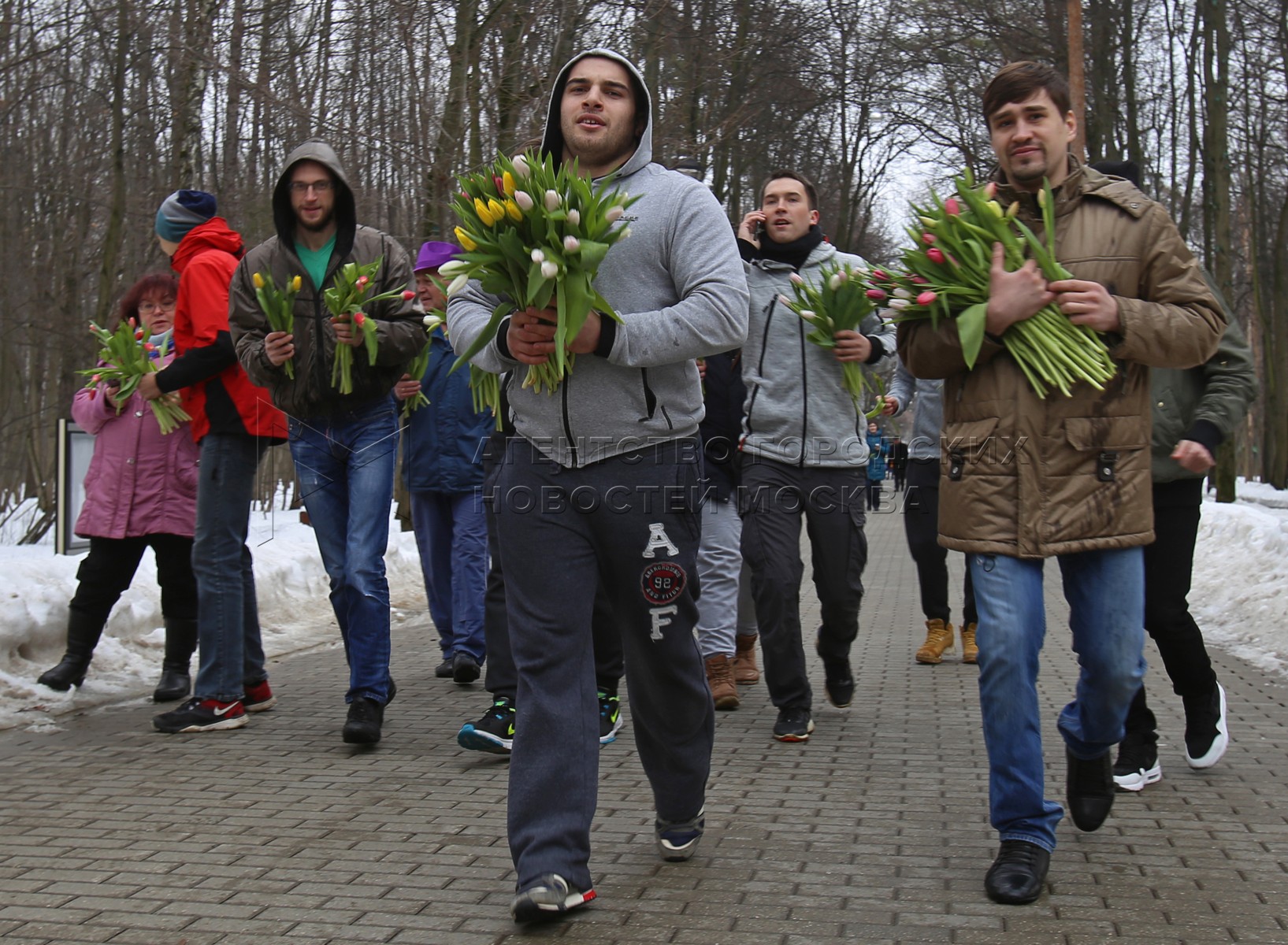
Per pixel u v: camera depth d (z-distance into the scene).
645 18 13.20
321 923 3.09
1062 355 3.23
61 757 4.81
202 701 5.32
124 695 6.05
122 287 14.47
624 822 3.96
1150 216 3.39
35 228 13.98
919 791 4.34
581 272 3.00
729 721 5.64
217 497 5.30
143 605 7.19
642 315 3.12
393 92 13.08
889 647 8.08
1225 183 22.83
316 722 5.48
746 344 5.37
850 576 5.37
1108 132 25.34
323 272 5.15
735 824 3.94
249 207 14.09
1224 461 23.75
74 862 3.56
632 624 3.30
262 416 5.30
